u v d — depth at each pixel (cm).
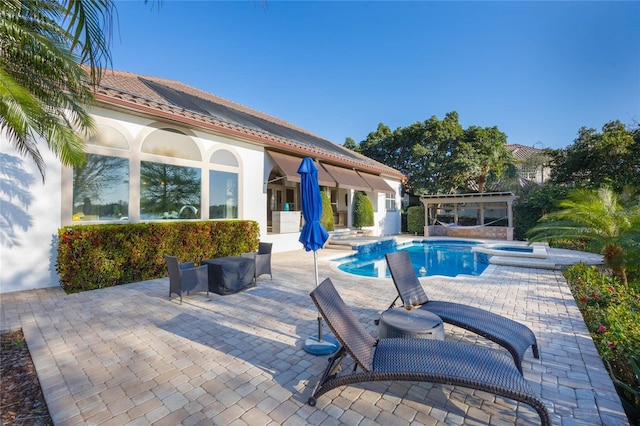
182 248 1285
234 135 1620
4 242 973
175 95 1816
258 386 473
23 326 705
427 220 3109
